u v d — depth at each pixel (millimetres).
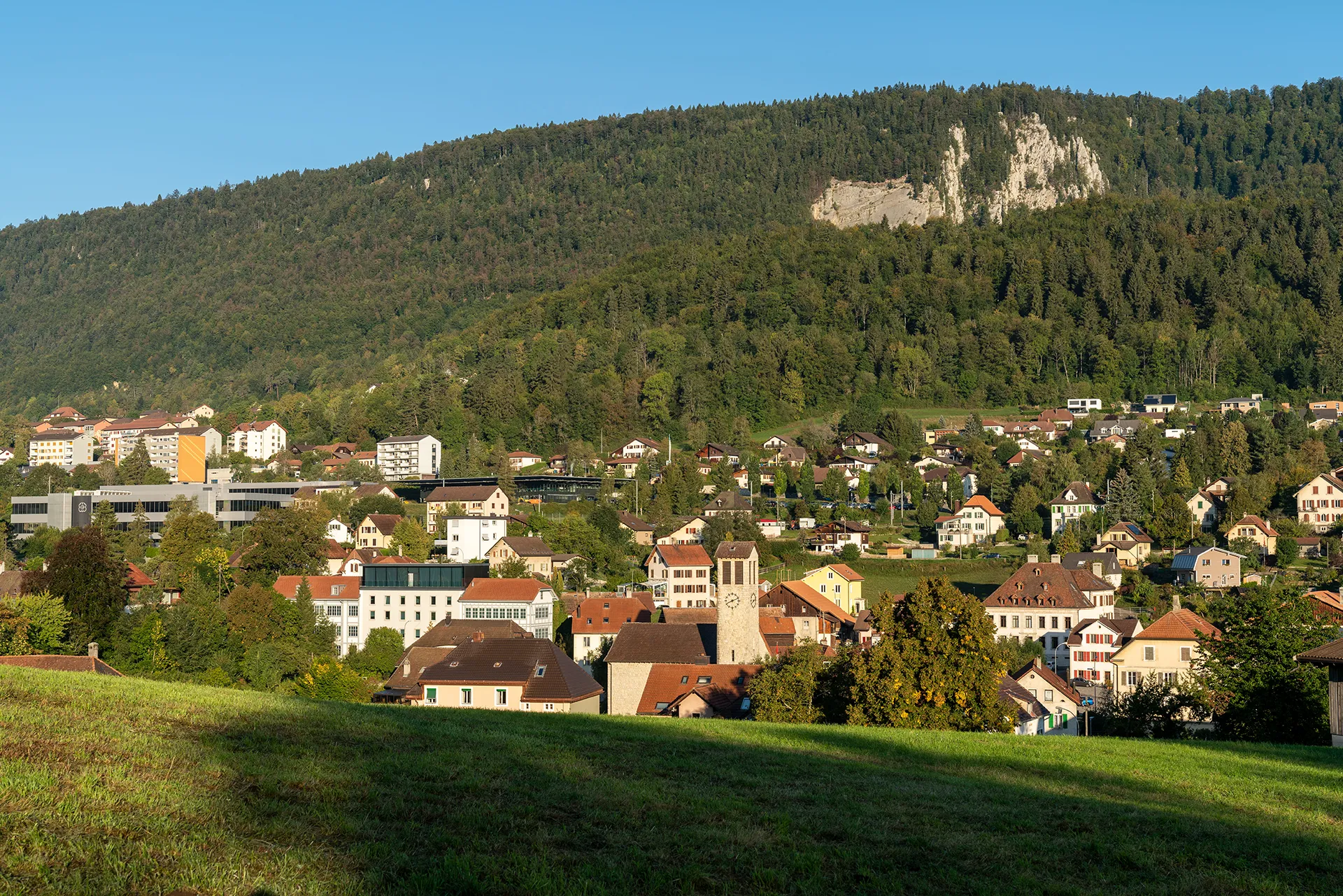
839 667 71438
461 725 41375
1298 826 34000
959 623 66750
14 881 21047
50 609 102125
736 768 37125
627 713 96875
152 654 109875
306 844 24672
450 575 146625
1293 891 27250
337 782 29719
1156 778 40719
